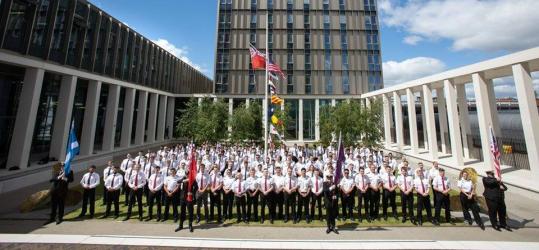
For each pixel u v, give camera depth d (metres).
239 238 8.92
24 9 18.23
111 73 28.12
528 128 15.20
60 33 21.50
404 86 28.84
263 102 43.75
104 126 29.88
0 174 16.38
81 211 11.63
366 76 45.12
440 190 10.41
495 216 9.82
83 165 22.17
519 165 18.64
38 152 24.02
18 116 18.30
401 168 11.30
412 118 27.80
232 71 44.56
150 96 38.53
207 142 23.56
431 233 9.42
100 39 26.41
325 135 26.89
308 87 44.75
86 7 24.06
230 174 11.34
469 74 19.70
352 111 25.48
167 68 44.16
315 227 10.09
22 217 10.89
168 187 10.77
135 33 32.97
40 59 19.56
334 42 45.84
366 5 47.03
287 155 16.77
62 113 21.91
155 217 11.17
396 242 8.53
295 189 10.81
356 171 13.05
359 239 8.84
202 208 12.67
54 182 10.45
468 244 8.36
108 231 9.52
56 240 8.59
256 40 45.47
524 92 15.43
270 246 8.20
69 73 22.03
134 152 31.33
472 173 12.30
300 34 45.91
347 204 12.08
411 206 10.63
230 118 27.16
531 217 11.17
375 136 24.77
